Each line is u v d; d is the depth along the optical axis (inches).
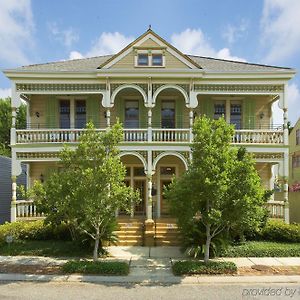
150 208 615.5
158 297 320.8
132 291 339.9
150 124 638.5
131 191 428.8
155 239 566.6
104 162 414.3
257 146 630.5
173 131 642.2
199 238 485.4
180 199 419.8
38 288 349.1
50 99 709.3
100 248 492.4
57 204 417.7
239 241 542.6
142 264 445.1
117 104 711.7
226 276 388.8
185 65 654.5
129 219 666.2
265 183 710.5
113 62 658.2
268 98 719.7
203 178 396.5
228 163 400.5
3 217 834.2
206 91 642.8
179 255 496.4
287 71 626.5
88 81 641.0
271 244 534.0
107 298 317.4
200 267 403.2
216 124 418.6
